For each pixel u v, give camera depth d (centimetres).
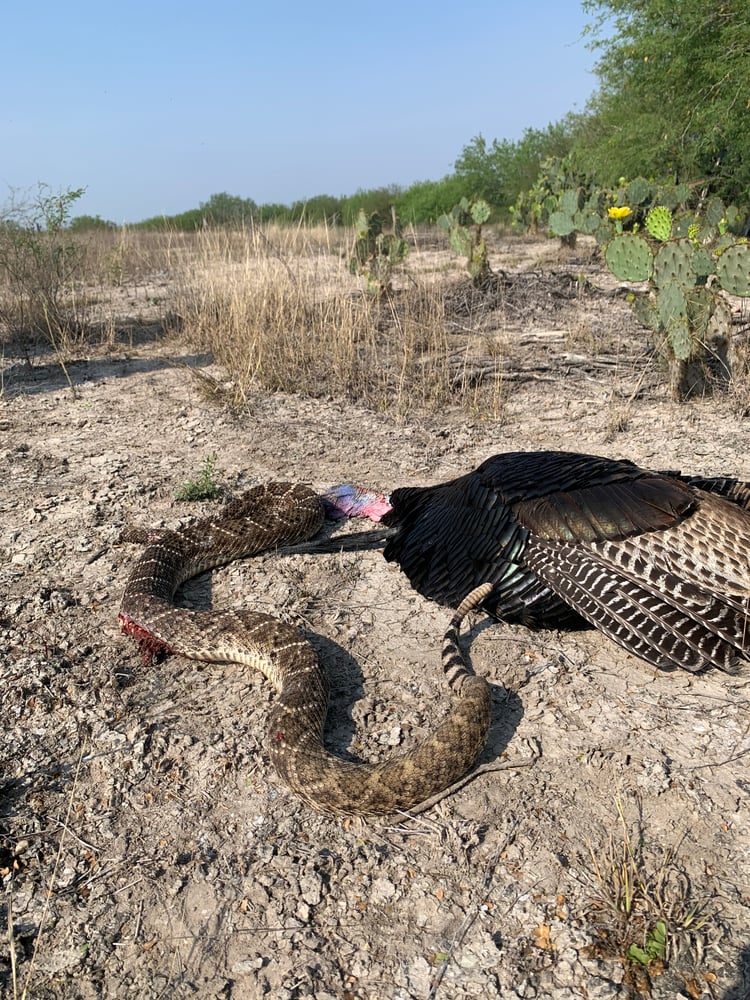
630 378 290
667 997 84
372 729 125
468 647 143
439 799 110
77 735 125
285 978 89
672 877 97
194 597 163
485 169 1070
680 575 131
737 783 111
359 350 329
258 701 133
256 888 100
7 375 336
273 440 247
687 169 604
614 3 609
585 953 89
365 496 197
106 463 233
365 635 148
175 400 292
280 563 174
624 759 116
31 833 108
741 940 90
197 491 205
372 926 94
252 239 492
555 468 147
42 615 156
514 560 145
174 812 111
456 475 218
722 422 245
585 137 895
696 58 568
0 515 199
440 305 351
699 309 257
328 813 110
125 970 91
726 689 130
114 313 446
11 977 90
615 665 138
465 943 92
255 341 319
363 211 409
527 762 116
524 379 295
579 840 104
